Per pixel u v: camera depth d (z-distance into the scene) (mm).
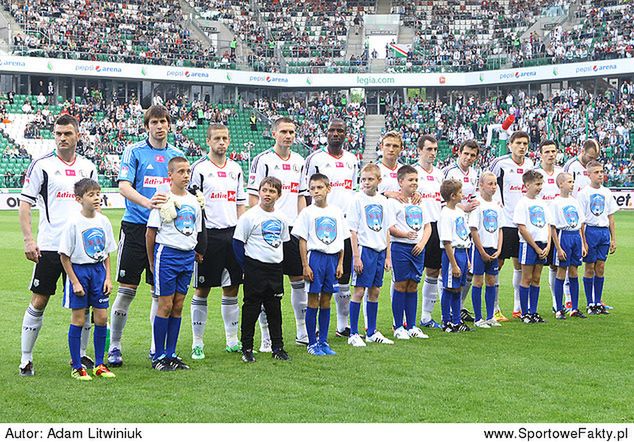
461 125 48094
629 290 13906
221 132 8789
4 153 40219
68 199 7898
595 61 44812
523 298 10867
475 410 6336
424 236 9617
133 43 48031
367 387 7039
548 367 7824
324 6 55625
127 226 8297
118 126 44500
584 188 11742
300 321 9320
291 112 49781
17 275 15297
